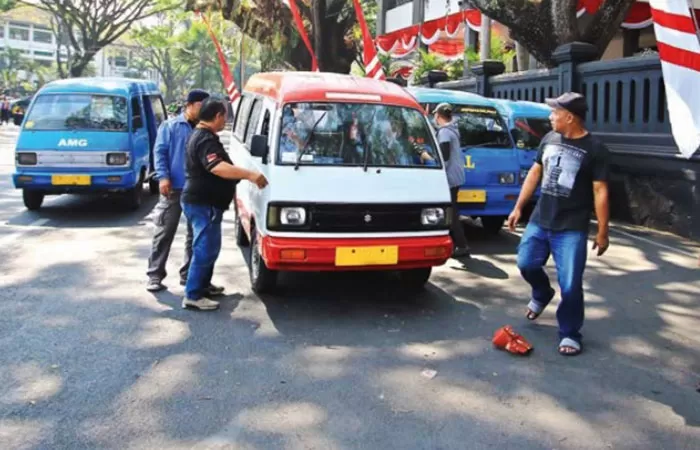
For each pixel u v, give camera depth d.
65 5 38.31
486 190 8.43
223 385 4.28
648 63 10.04
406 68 23.12
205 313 5.72
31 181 9.97
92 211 10.73
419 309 5.98
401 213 5.73
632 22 16.25
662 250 8.45
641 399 4.23
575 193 4.92
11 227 9.26
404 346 5.06
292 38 22.92
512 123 9.17
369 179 5.77
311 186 5.61
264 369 4.55
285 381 4.36
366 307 6.00
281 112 6.14
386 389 4.28
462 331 5.43
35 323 5.39
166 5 38.47
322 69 22.14
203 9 23.55
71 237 8.70
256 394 4.16
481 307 6.08
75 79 11.72
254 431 3.69
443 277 7.07
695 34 8.63
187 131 6.26
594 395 4.27
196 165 5.62
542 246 5.22
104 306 5.86
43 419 3.78
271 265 5.55
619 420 3.93
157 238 6.31
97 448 3.48
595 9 14.70
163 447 3.50
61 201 11.64
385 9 26.77
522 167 8.64
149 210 10.92
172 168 6.23
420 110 6.55
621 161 10.41
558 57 11.85
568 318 5.00
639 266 7.66
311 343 5.07
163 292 6.31
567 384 4.43
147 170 11.72
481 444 3.61
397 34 23.78
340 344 5.07
